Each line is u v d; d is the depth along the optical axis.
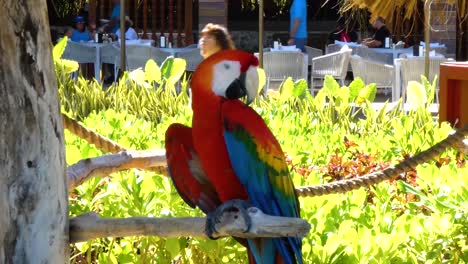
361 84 9.61
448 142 4.72
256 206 3.42
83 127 4.98
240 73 3.33
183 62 10.65
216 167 3.40
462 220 4.10
